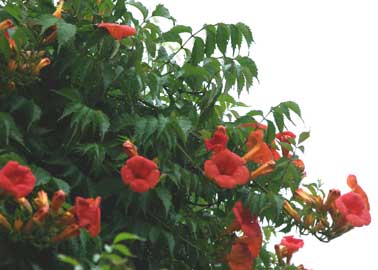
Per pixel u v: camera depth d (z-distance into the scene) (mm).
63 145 2652
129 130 2711
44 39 2641
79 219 2414
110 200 2674
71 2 2758
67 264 2525
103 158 2602
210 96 2732
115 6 2723
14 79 2594
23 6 2711
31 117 2611
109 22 2721
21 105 2617
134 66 2666
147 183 2541
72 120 2576
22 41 2557
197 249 2748
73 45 2672
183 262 2740
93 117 2592
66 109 2582
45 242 2443
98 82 2652
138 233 2643
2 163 2490
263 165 2748
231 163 2672
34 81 2650
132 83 2662
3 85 2598
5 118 2551
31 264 2492
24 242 2471
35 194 2545
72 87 2699
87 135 2691
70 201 2621
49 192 2576
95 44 2631
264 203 2715
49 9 2752
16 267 2506
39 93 2703
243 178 2666
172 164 2670
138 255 2697
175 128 2631
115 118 2699
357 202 2758
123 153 2646
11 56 2572
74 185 2607
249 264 2748
